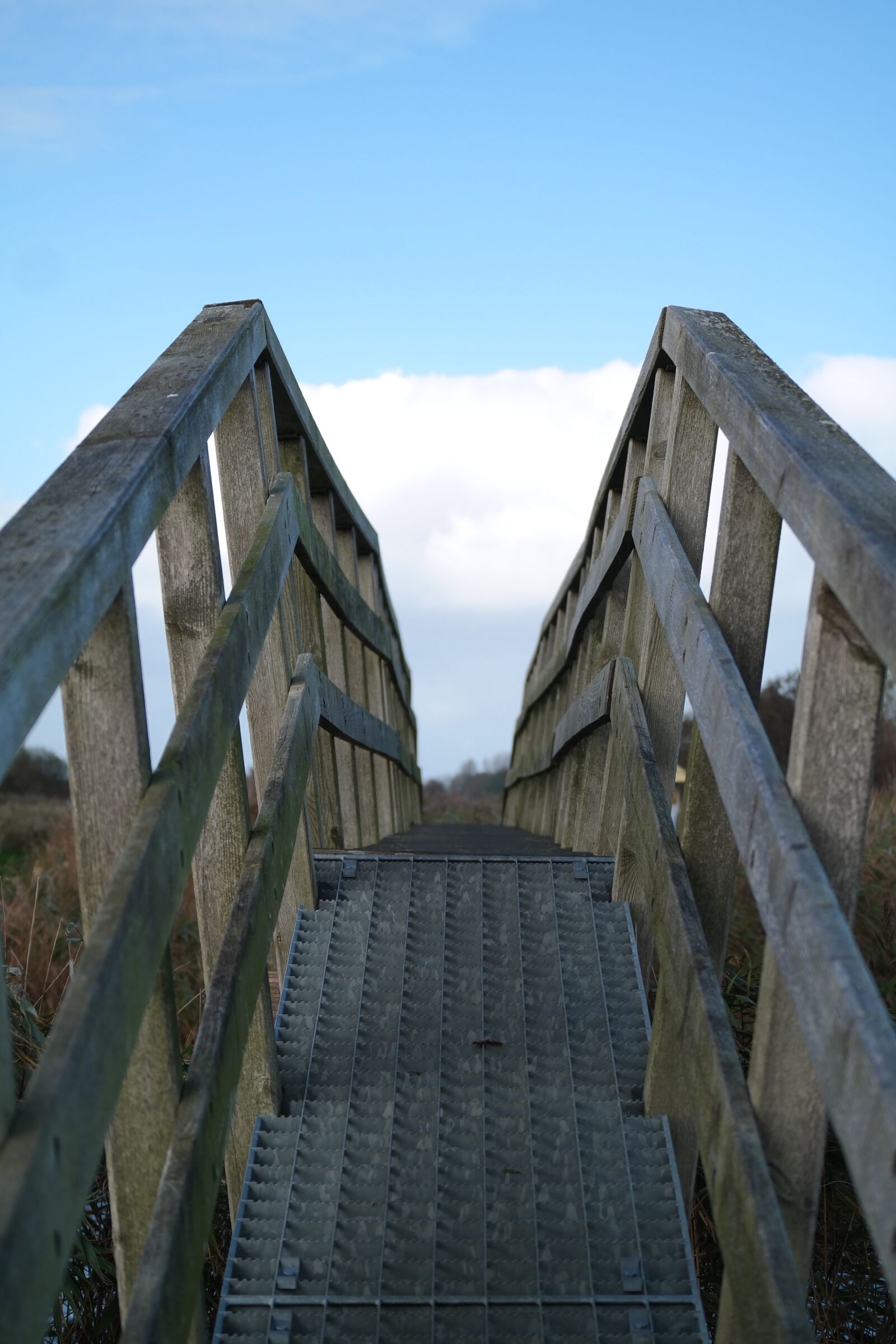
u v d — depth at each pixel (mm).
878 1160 1209
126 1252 1940
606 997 3035
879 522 1507
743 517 2277
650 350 3412
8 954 4852
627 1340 2049
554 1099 2631
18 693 1267
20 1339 1163
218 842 2465
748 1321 1621
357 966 3137
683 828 2471
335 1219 2285
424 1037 2855
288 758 2799
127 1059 1535
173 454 2025
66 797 13273
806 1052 1714
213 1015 1998
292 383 3752
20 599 1354
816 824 1664
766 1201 1616
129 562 1736
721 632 2162
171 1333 1594
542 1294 2119
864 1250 3035
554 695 7406
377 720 5426
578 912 3389
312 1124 2555
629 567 4355
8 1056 1262
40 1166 1233
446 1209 2318
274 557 2834
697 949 2137
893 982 4145
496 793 25953
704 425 2938
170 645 2488
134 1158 1920
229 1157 2514
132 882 1582
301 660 3373
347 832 5355
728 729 1877
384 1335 2053
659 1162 2439
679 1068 2475
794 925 1502
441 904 3420
